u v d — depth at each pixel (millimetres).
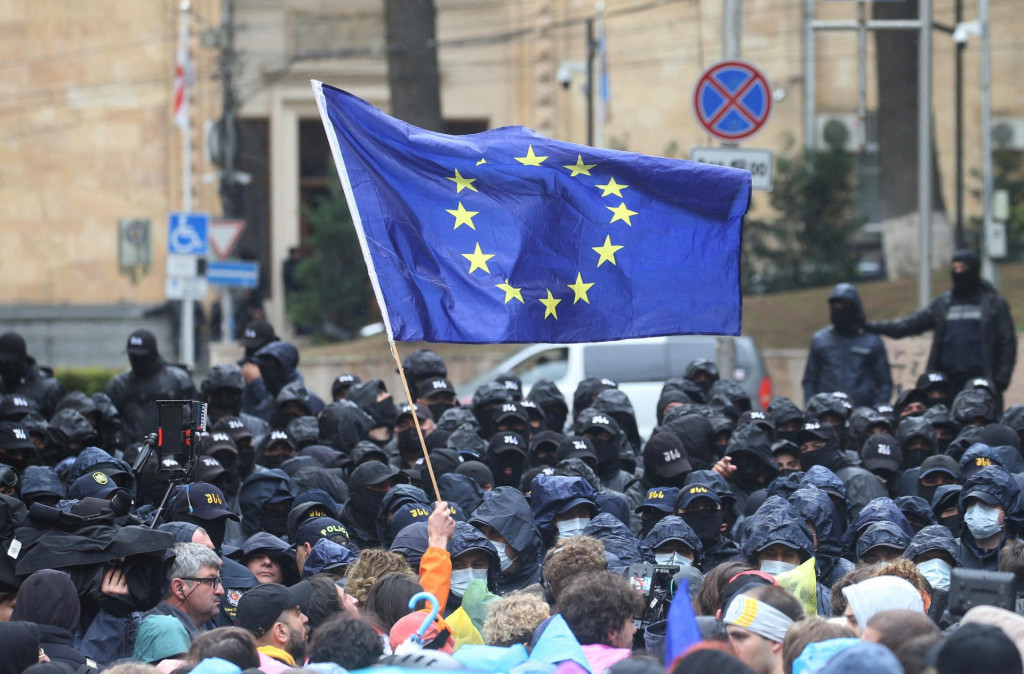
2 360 35750
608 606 15883
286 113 98562
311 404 35125
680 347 51219
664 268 22031
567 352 51750
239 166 98062
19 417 30156
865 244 88562
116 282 95938
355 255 84750
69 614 16891
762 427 28672
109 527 18469
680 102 90750
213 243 65375
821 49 91500
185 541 19953
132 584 18438
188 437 21750
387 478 25266
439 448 28000
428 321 20938
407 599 17641
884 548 21984
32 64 96000
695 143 90625
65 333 93625
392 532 23156
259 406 36375
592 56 80250
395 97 77938
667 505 24844
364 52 97688
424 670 14453
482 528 22422
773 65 90938
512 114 93625
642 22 90875
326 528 22422
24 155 96000
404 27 77375
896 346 53969
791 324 68188
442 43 93688
